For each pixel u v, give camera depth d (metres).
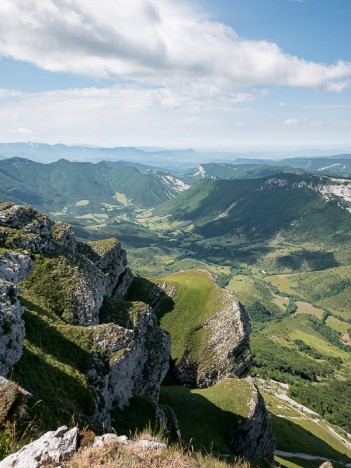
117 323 89.81
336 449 159.25
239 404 104.62
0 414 21.94
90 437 18.11
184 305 152.25
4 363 41.03
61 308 80.19
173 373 132.50
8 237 85.81
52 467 15.87
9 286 46.69
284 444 137.50
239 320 138.50
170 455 17.11
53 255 91.81
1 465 16.50
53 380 47.41
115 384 63.44
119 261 147.12
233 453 89.94
